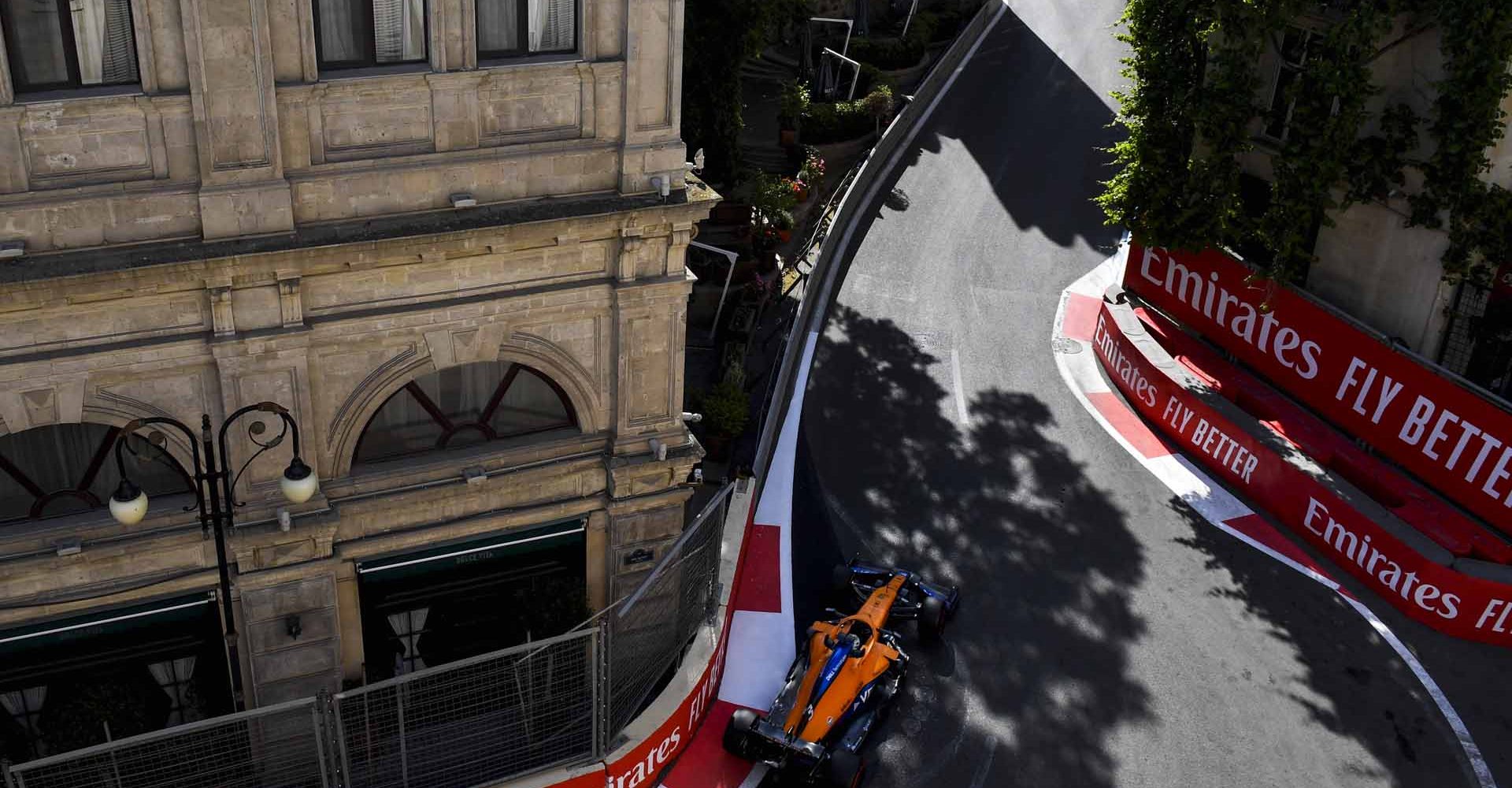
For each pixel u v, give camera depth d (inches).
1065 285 1536.7
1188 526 1180.5
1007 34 2224.4
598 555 922.7
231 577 800.3
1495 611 1050.7
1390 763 956.6
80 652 793.6
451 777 818.8
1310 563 1146.7
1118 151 1275.8
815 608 1052.5
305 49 705.0
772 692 973.2
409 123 747.4
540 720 839.1
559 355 840.9
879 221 1631.4
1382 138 1124.5
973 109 1946.4
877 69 1990.7
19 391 705.6
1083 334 1453.0
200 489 700.0
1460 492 1099.9
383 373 794.8
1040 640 1041.5
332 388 785.6
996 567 1112.8
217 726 733.9
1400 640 1067.3
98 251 696.4
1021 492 1204.5
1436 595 1065.5
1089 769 933.2
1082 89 2028.8
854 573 1050.1
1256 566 1138.7
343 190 743.1
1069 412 1322.6
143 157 693.3
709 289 1389.0
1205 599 1097.4
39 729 807.1
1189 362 1307.8
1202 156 1306.6
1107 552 1140.5
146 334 722.2
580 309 829.8
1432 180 1081.4
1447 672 1039.0
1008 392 1343.5
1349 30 1063.6
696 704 917.8
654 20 768.9
